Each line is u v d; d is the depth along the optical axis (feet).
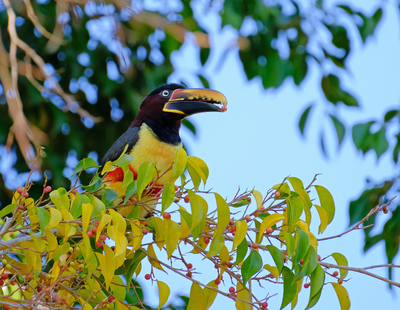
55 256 16.69
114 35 31.99
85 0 32.01
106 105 36.24
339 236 18.53
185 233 17.60
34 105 34.32
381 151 33.58
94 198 17.01
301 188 18.01
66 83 35.63
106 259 15.94
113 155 27.55
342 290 18.03
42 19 34.83
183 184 17.92
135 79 36.35
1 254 17.30
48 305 16.56
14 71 28.35
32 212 17.34
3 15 34.50
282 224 17.95
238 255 17.10
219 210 17.03
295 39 37.73
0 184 34.42
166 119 27.86
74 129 34.99
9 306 16.79
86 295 19.27
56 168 32.94
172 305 27.76
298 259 16.25
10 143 29.27
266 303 17.65
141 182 17.01
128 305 18.33
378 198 34.42
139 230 17.61
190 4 36.09
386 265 18.06
